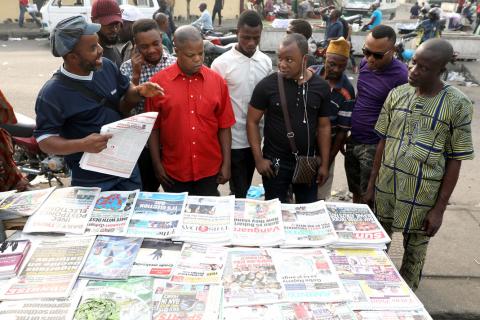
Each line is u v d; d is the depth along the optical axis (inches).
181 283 57.2
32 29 577.3
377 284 59.1
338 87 109.3
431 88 79.3
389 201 89.7
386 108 89.8
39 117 76.1
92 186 86.6
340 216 73.7
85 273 58.2
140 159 108.3
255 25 103.6
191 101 94.3
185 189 100.9
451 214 144.8
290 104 98.2
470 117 78.2
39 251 62.3
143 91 81.3
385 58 102.0
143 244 65.2
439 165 82.2
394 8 814.5
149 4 452.8
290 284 58.0
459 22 665.0
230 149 104.3
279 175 104.3
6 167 97.7
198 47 88.7
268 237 68.0
